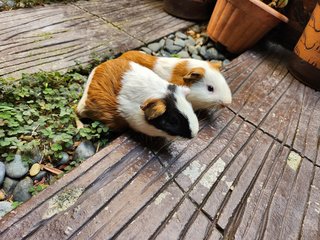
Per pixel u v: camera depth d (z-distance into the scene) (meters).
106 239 0.24
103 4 0.62
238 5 0.50
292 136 0.39
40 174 0.30
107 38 0.52
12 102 0.36
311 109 0.45
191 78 0.36
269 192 0.32
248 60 0.53
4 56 0.42
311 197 0.32
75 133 0.34
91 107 0.34
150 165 0.30
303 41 0.49
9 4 0.53
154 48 0.54
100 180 0.28
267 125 0.40
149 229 0.25
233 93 0.44
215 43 0.60
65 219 0.24
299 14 0.56
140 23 0.59
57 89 0.40
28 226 0.23
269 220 0.29
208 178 0.31
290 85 0.50
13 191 0.29
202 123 0.38
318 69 0.48
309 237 0.29
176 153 0.32
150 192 0.28
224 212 0.28
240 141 0.36
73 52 0.47
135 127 0.32
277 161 0.35
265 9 0.49
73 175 0.27
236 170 0.33
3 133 0.31
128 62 0.34
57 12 0.55
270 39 0.62
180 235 0.26
